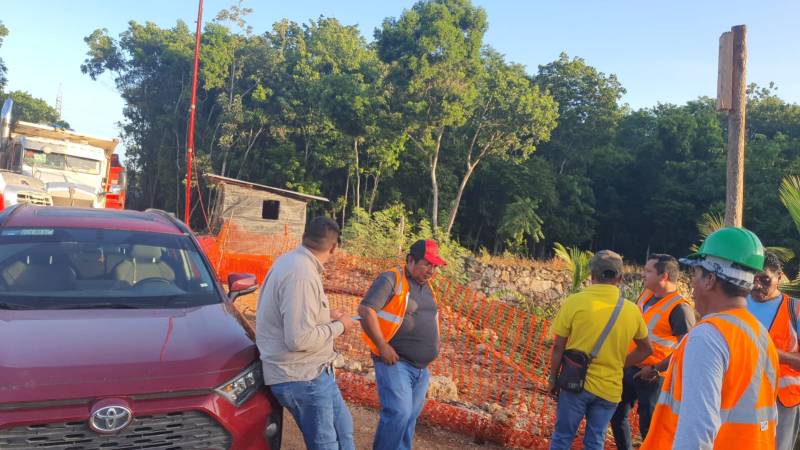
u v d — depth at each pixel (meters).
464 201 52.94
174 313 3.94
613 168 55.69
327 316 3.67
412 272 4.27
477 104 43.91
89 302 3.95
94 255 4.40
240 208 22.08
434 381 6.68
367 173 47.41
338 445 3.77
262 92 47.69
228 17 51.16
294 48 54.47
